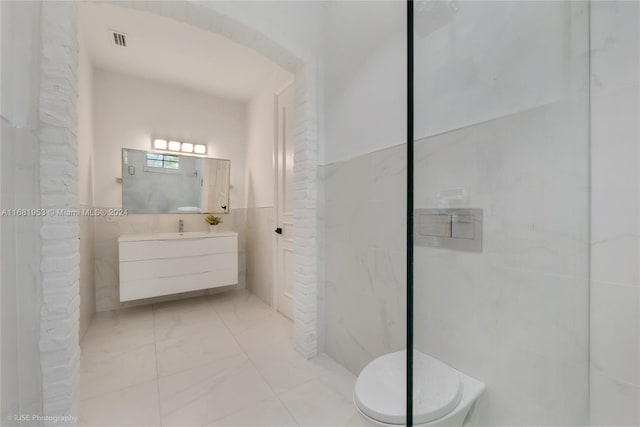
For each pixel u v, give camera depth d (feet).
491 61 3.42
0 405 2.82
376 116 5.31
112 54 8.53
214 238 10.12
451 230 3.31
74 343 3.92
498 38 3.37
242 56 8.66
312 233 6.44
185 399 5.06
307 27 6.36
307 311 6.43
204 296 11.12
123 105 9.72
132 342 7.21
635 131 2.57
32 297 3.46
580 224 2.85
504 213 3.33
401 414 3.15
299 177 6.60
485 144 3.46
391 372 3.96
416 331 2.49
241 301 10.54
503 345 3.36
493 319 3.43
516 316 3.26
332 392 5.27
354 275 5.81
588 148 2.81
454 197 3.42
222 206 11.59
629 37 2.60
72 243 3.86
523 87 3.19
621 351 2.66
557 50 2.97
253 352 6.75
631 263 2.60
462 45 3.54
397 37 4.90
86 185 7.84
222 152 11.65
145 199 10.11
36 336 3.51
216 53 8.50
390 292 5.01
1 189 2.86
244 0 5.45
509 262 3.30
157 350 6.81
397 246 4.88
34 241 3.51
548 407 3.07
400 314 4.83
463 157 3.60
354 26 5.81
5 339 2.91
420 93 2.74
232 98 11.67
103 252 9.36
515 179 3.25
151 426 4.43
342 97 6.12
